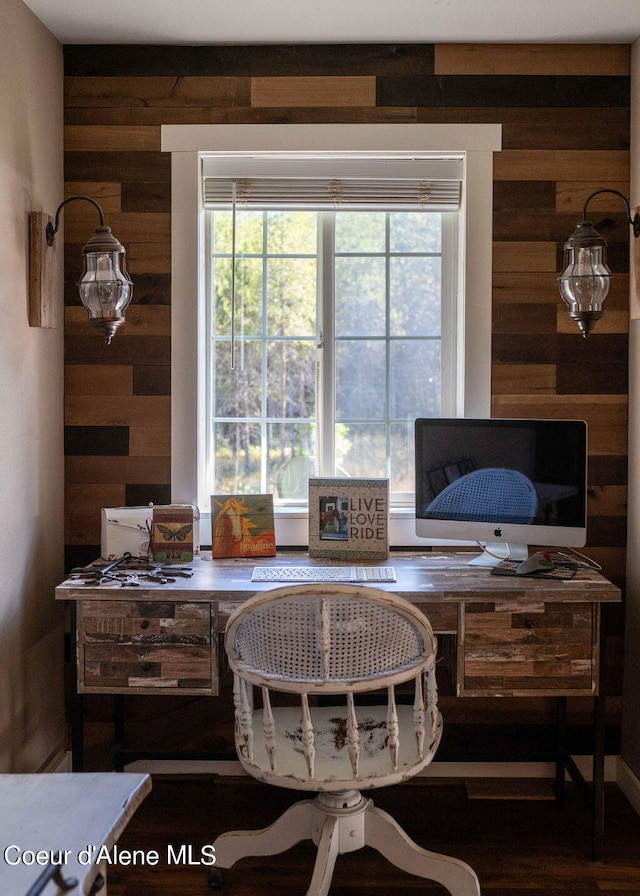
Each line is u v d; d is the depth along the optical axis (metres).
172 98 2.79
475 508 2.58
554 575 2.40
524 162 2.78
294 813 2.15
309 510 2.69
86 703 2.85
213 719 2.86
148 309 2.81
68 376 2.82
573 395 2.81
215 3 2.47
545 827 2.55
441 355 2.94
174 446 2.82
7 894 1.08
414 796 2.76
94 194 2.79
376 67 2.77
